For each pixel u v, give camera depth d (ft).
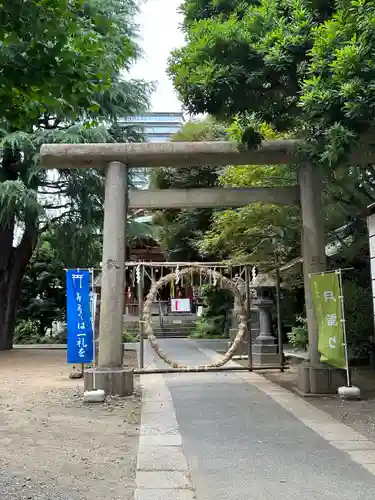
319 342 28.81
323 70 20.03
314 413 24.32
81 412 24.95
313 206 30.83
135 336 77.51
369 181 34.12
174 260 73.05
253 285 44.68
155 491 14.06
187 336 82.33
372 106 18.57
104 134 53.36
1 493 13.82
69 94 14.28
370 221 26.66
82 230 56.03
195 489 14.26
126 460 16.99
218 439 19.65
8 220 53.72
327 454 17.49
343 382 29.01
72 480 14.99
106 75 15.28
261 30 23.47
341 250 40.24
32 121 15.83
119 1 52.16
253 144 27.17
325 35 20.42
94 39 16.05
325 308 28.48
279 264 39.99
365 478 15.03
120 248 30.27
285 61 22.17
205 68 23.06
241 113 25.55
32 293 82.38
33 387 33.06
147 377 37.04
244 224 37.96
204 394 29.89
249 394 29.76
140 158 30.55
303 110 22.18
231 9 26.40
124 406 26.37
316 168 28.73
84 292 30.96
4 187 50.19
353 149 24.17
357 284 40.91
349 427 21.49
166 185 60.90
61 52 13.60
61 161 30.45
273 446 18.61
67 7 14.03
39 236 64.23
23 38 13.64
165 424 22.26
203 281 51.13
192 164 31.17
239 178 38.11
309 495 13.73
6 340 61.77
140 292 40.22
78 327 30.66
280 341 40.06
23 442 19.31
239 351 49.73
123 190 30.66
